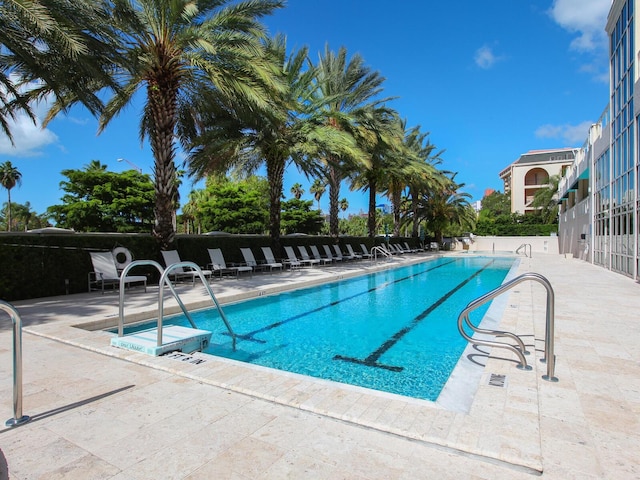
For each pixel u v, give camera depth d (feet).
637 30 34.45
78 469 6.82
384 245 85.97
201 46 30.53
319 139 46.19
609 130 45.70
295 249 58.39
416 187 97.81
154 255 36.11
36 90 31.96
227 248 44.96
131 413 9.00
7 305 8.54
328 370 14.56
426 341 18.60
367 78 59.36
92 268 31.32
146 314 21.89
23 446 7.59
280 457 7.14
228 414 8.91
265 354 16.56
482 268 59.11
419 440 7.64
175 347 14.12
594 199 56.08
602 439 7.59
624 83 39.09
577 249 73.67
